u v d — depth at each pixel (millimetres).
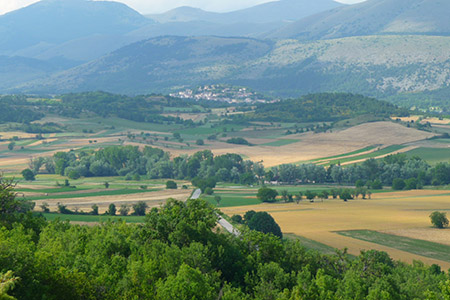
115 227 90500
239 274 76062
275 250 82000
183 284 55438
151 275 61188
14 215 88750
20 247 56219
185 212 86000
